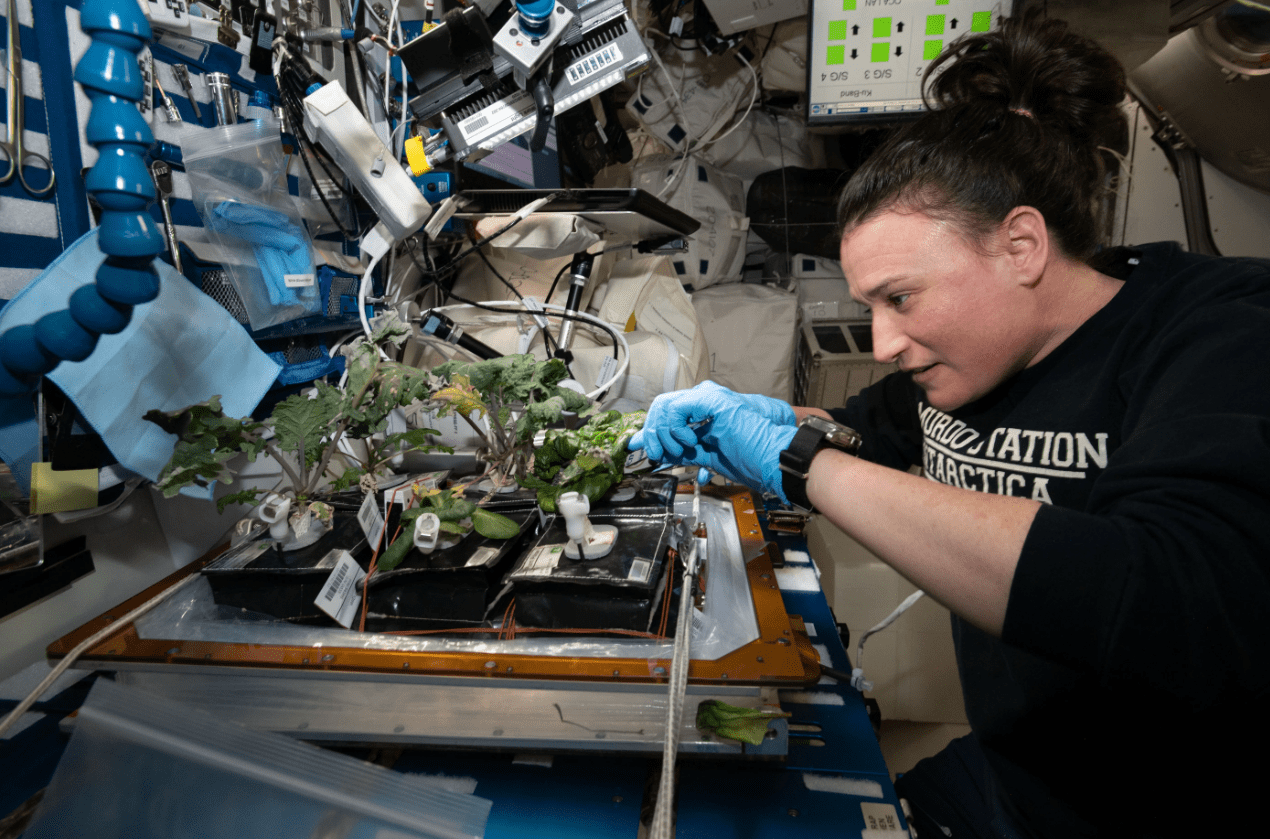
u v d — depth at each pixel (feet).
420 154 3.64
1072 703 2.01
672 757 1.51
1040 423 2.13
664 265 5.94
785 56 7.61
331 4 4.15
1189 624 1.26
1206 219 7.41
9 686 2.55
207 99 3.23
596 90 3.20
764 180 8.51
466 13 2.94
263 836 1.63
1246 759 1.75
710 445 2.70
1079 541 1.38
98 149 1.90
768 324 7.75
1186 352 1.66
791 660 2.24
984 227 1.79
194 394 3.06
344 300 4.11
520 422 3.12
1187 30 6.39
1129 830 2.12
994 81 2.03
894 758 5.10
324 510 2.79
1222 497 1.32
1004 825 2.64
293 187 3.73
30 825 1.61
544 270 5.26
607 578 2.31
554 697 2.32
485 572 2.42
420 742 2.27
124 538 3.22
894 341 2.00
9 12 2.29
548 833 2.06
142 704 1.66
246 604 2.59
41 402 2.48
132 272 1.99
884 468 1.82
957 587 1.54
